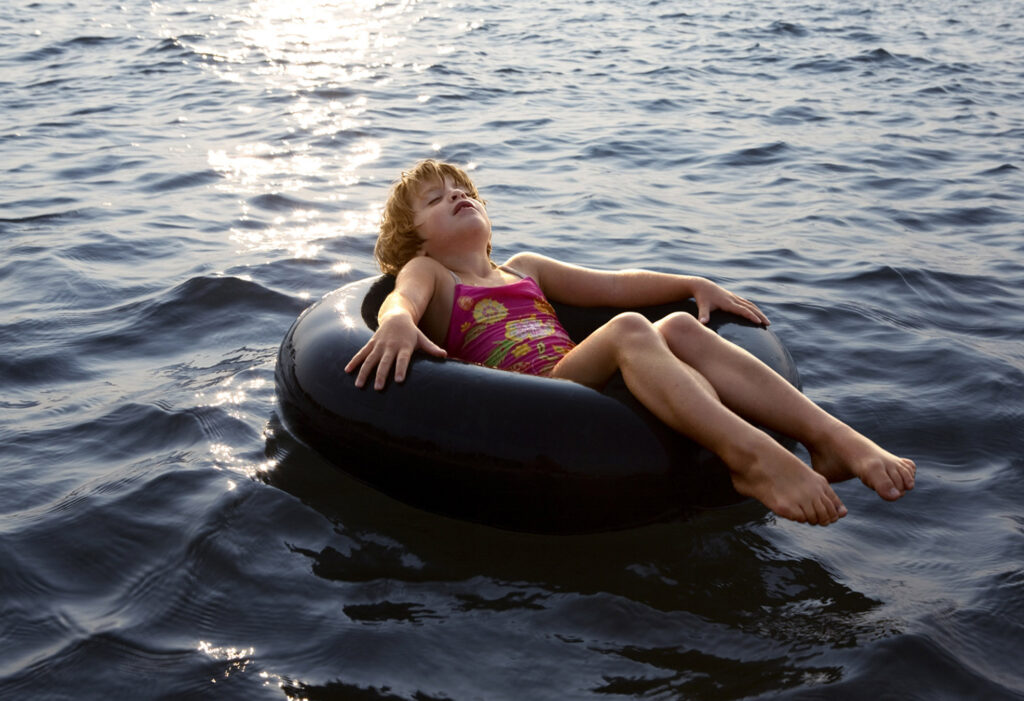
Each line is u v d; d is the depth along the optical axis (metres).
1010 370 3.17
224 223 4.68
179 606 1.99
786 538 2.30
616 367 2.36
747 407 2.34
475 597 2.05
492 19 13.60
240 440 2.65
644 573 2.15
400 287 2.66
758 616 2.00
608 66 9.91
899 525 2.36
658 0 15.91
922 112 7.91
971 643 1.92
